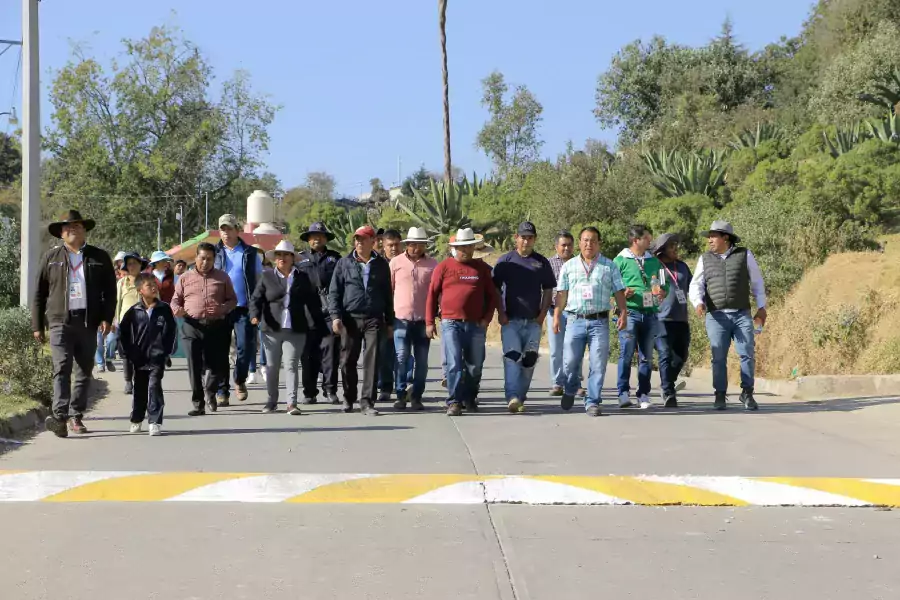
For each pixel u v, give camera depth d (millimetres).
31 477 7578
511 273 11383
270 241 23312
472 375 11438
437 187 35031
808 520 6398
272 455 8562
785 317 16125
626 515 6516
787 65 54875
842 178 20578
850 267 16641
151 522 6316
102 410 11781
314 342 12508
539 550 5695
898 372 13406
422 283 11859
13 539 5934
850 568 5375
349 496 6961
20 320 11797
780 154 31672
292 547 5758
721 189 29719
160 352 9766
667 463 8172
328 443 9195
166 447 9008
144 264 15617
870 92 38312
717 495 6992
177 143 53188
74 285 9680
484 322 11328
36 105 15461
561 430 9969
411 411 11688
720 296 11352
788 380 13688
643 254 11852
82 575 5254
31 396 11406
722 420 10594
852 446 8906
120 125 52844
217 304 11578
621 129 58938
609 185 30203
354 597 4910
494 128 60156
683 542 5871
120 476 7613
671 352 11844
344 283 11383
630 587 5051
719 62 56438
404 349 11852
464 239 11148
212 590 5012
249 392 13992
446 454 8594
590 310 11094
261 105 55062
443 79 39031
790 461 8234
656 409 11711
